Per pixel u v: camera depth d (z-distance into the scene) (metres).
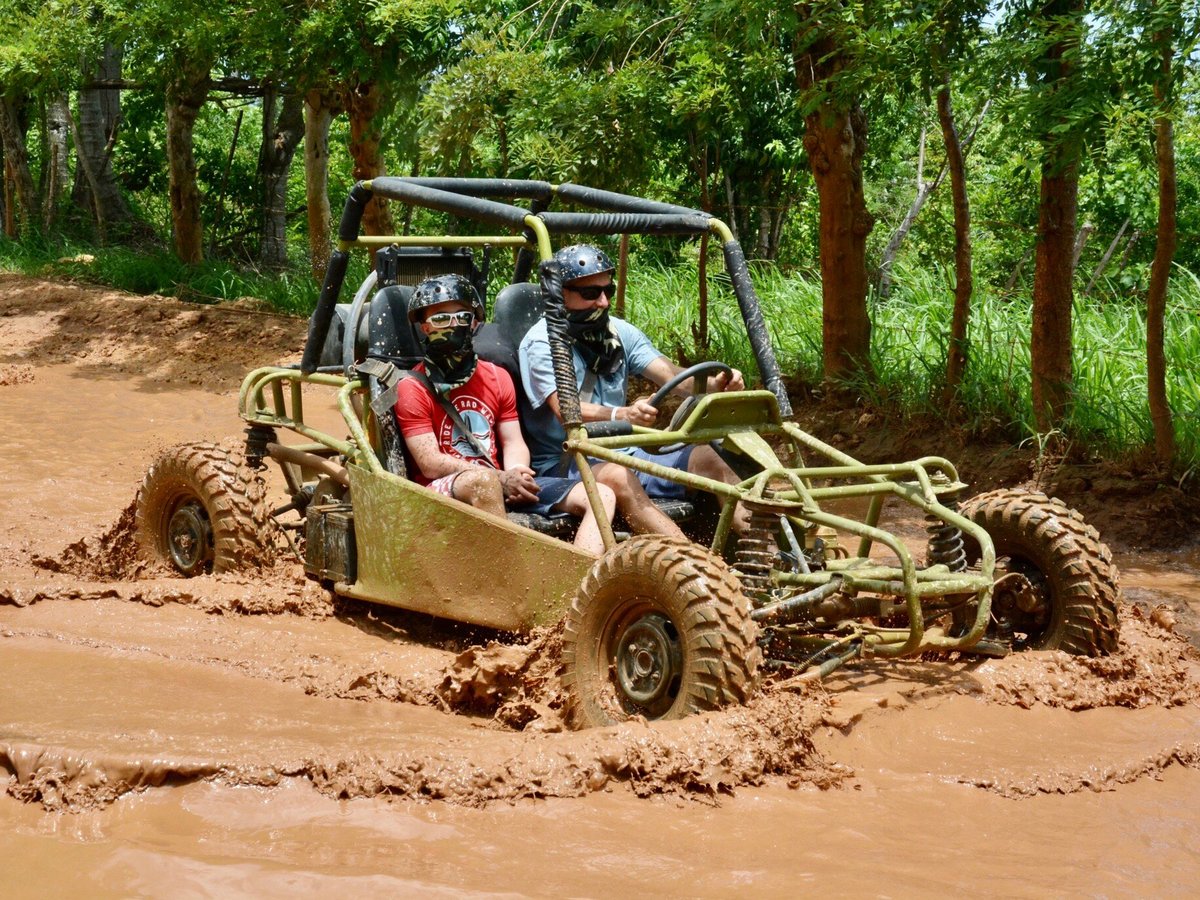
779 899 2.92
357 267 16.75
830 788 3.77
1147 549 7.62
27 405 11.60
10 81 18.89
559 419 5.30
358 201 5.99
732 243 5.43
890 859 3.23
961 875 3.14
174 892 2.83
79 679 4.55
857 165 10.12
